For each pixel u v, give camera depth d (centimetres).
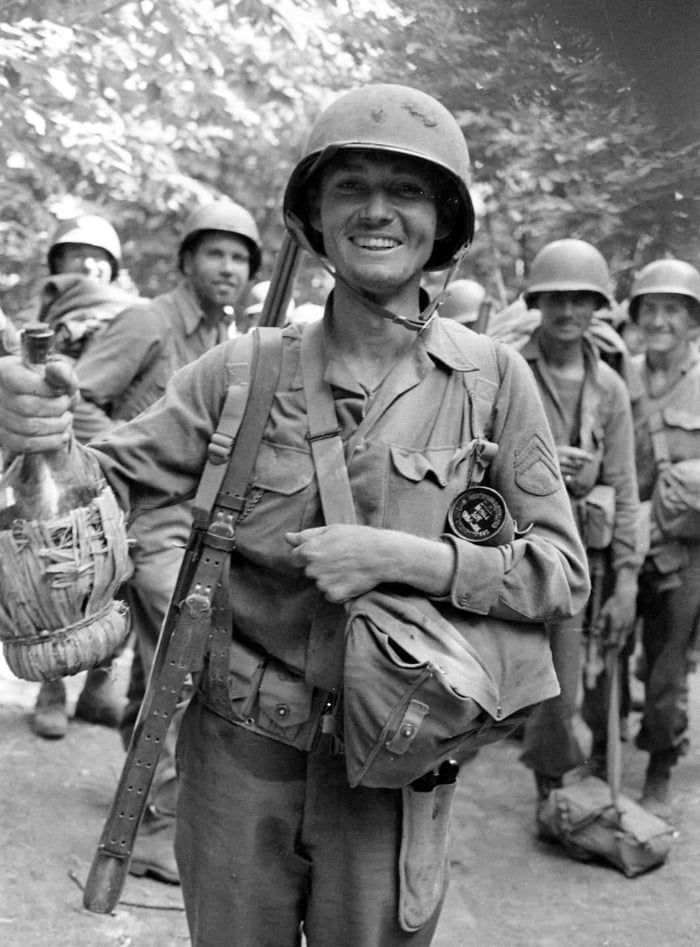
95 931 388
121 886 235
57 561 221
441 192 234
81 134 809
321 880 235
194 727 242
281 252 266
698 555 508
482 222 830
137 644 479
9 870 423
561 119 700
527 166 755
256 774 235
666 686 511
